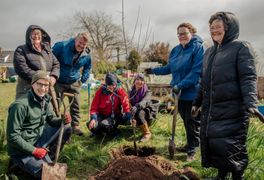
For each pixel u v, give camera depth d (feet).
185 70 15.05
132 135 19.48
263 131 16.35
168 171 13.61
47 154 13.46
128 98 19.39
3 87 60.23
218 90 11.17
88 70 19.63
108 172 12.51
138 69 24.77
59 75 17.67
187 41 14.88
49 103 13.94
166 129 19.93
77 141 16.97
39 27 15.51
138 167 12.57
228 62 10.91
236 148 11.07
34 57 15.52
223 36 11.07
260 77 37.81
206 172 13.41
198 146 15.46
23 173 13.15
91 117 18.02
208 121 11.52
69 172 13.94
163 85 39.27
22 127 12.37
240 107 11.01
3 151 15.33
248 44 10.80
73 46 17.51
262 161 13.83
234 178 11.60
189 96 14.97
